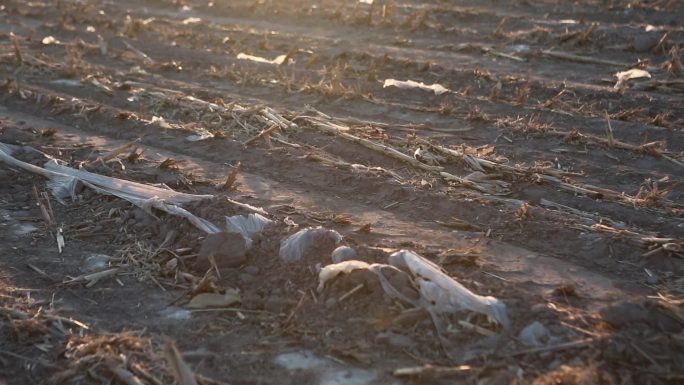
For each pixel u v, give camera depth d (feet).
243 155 29.17
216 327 18.29
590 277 20.51
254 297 19.20
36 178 27.02
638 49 44.62
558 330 17.33
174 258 21.09
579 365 16.14
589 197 25.52
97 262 21.39
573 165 28.63
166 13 59.57
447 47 46.50
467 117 33.12
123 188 25.20
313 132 31.12
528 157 29.35
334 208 24.90
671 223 23.65
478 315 17.76
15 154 28.60
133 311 19.13
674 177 27.58
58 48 46.85
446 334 17.44
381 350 17.21
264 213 23.53
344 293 18.65
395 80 38.19
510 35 48.75
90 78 38.58
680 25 51.70
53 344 17.85
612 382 15.67
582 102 36.06
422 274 18.53
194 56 44.96
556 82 38.58
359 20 54.03
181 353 17.25
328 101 35.91
